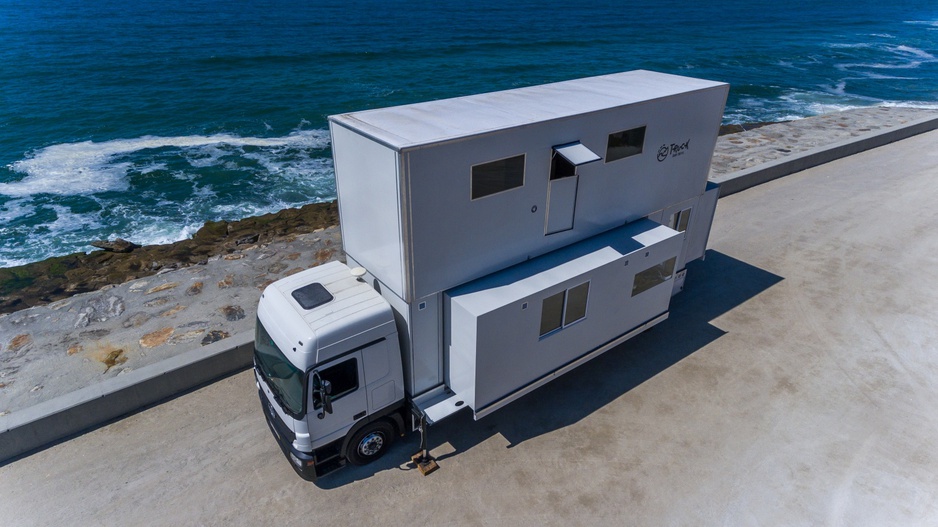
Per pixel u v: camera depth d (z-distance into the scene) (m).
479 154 6.98
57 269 15.13
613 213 9.45
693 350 10.52
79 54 51.53
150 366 9.15
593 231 9.28
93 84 41.56
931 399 9.29
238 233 16.86
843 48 59.97
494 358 7.57
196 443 8.36
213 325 11.03
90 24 69.94
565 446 8.36
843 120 24.73
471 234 7.44
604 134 8.46
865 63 51.66
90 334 10.80
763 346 10.62
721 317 11.49
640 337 10.91
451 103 8.49
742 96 39.59
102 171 26.03
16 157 27.67
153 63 48.75
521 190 7.73
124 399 8.77
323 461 7.44
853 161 20.02
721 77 46.09
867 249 14.09
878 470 7.97
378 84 44.12
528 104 8.47
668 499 7.51
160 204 22.69
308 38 63.34
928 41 65.00
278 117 35.25
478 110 8.04
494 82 45.75
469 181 7.04
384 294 7.78
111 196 23.33
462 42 62.62
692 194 10.99
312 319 6.93
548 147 7.75
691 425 8.77
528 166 7.64
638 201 9.81
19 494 7.56
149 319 11.25
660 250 9.21
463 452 8.24
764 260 13.63
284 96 39.94
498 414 9.00
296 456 7.19
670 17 88.75
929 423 8.80
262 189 24.27
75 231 20.38
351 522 7.18
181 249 15.79
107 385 8.73
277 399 7.20
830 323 11.27
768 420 8.86
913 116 25.14
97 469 7.93
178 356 9.38
